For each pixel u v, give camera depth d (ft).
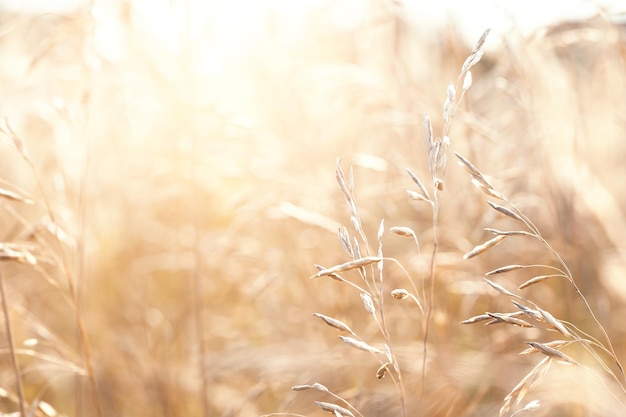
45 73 1.98
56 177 1.84
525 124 2.05
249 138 2.08
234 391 1.90
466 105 1.96
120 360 2.02
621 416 1.52
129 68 1.99
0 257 1.52
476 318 1.25
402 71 2.07
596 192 1.92
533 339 1.75
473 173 1.28
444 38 2.00
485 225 1.90
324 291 1.95
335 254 1.95
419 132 2.04
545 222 1.95
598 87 2.00
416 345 1.75
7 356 1.96
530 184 1.96
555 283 1.95
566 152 1.96
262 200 2.02
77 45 1.83
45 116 1.96
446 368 1.66
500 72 2.02
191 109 1.96
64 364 1.62
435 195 1.27
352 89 2.05
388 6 2.07
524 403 1.59
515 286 1.87
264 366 1.74
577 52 2.01
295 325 1.94
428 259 1.87
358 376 1.73
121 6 1.90
